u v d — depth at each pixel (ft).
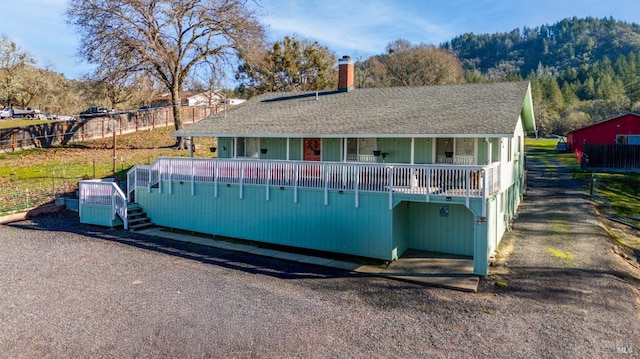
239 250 48.14
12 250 47.34
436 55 186.70
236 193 52.31
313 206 46.80
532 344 26.22
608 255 43.06
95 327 28.50
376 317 30.17
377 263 42.91
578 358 24.64
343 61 68.64
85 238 53.31
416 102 55.88
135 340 26.73
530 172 97.71
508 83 57.06
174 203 58.18
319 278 38.83
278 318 29.94
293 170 47.75
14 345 26.12
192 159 55.88
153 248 48.83
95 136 111.75
